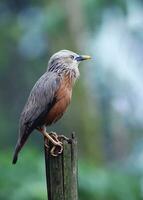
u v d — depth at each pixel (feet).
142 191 47.65
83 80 64.85
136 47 73.61
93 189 45.44
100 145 65.46
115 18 68.44
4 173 45.14
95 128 65.21
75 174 29.55
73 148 29.55
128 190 47.01
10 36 77.77
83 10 64.80
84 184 45.47
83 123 65.00
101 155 65.16
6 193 44.21
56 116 34.63
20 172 45.29
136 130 79.10
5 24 77.82
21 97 82.64
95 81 73.92
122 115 78.18
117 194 46.19
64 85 34.68
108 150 79.87
